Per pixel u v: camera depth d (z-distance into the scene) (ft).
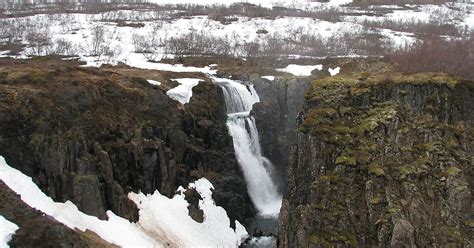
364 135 142.41
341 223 128.36
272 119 201.87
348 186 133.80
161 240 128.47
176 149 154.30
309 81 207.82
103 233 116.78
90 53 248.52
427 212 127.03
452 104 145.79
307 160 145.38
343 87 156.15
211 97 182.50
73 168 122.01
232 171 169.37
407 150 138.00
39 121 121.19
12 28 278.87
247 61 244.83
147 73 197.77
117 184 129.39
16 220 99.86
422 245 122.11
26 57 226.58
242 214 162.81
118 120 141.38
